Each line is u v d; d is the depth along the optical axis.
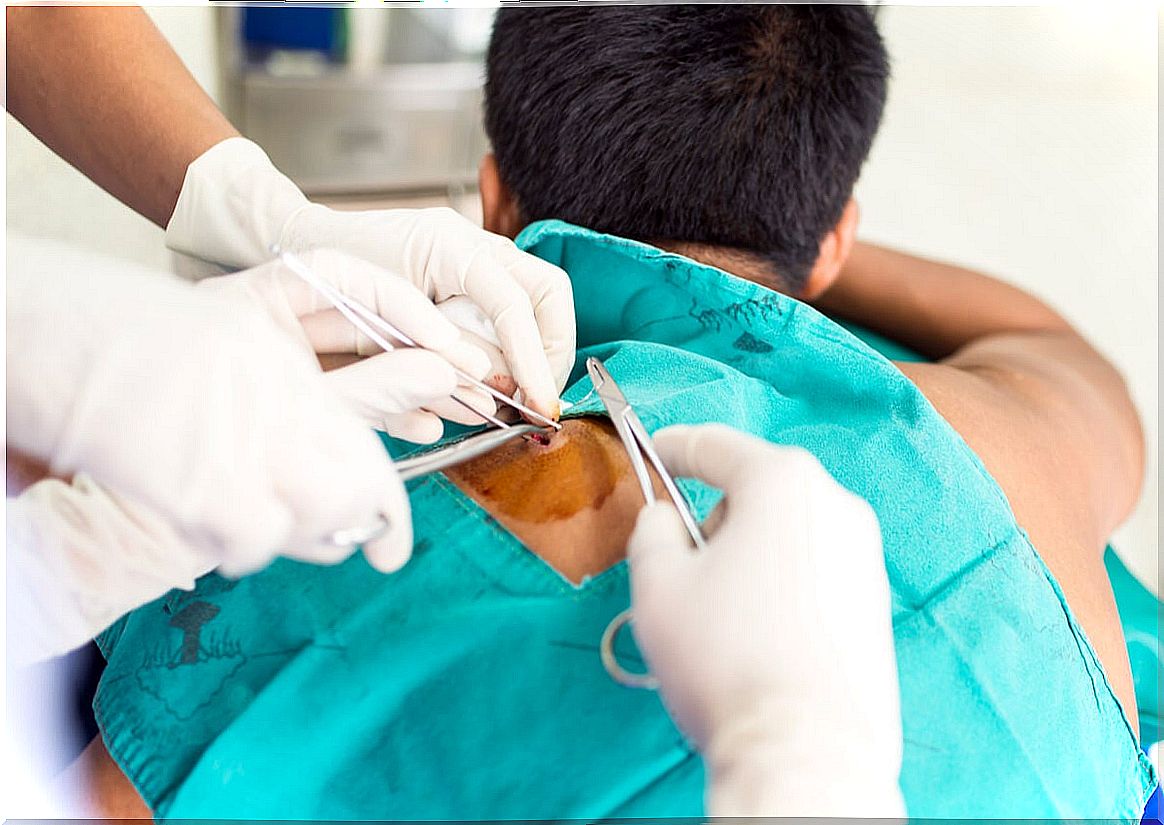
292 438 0.56
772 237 0.94
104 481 0.56
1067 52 2.11
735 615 0.54
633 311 0.88
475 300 0.83
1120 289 1.93
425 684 0.63
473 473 0.72
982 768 0.65
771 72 0.88
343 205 2.17
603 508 0.69
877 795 0.51
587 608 0.65
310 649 0.64
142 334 0.56
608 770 0.60
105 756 0.67
